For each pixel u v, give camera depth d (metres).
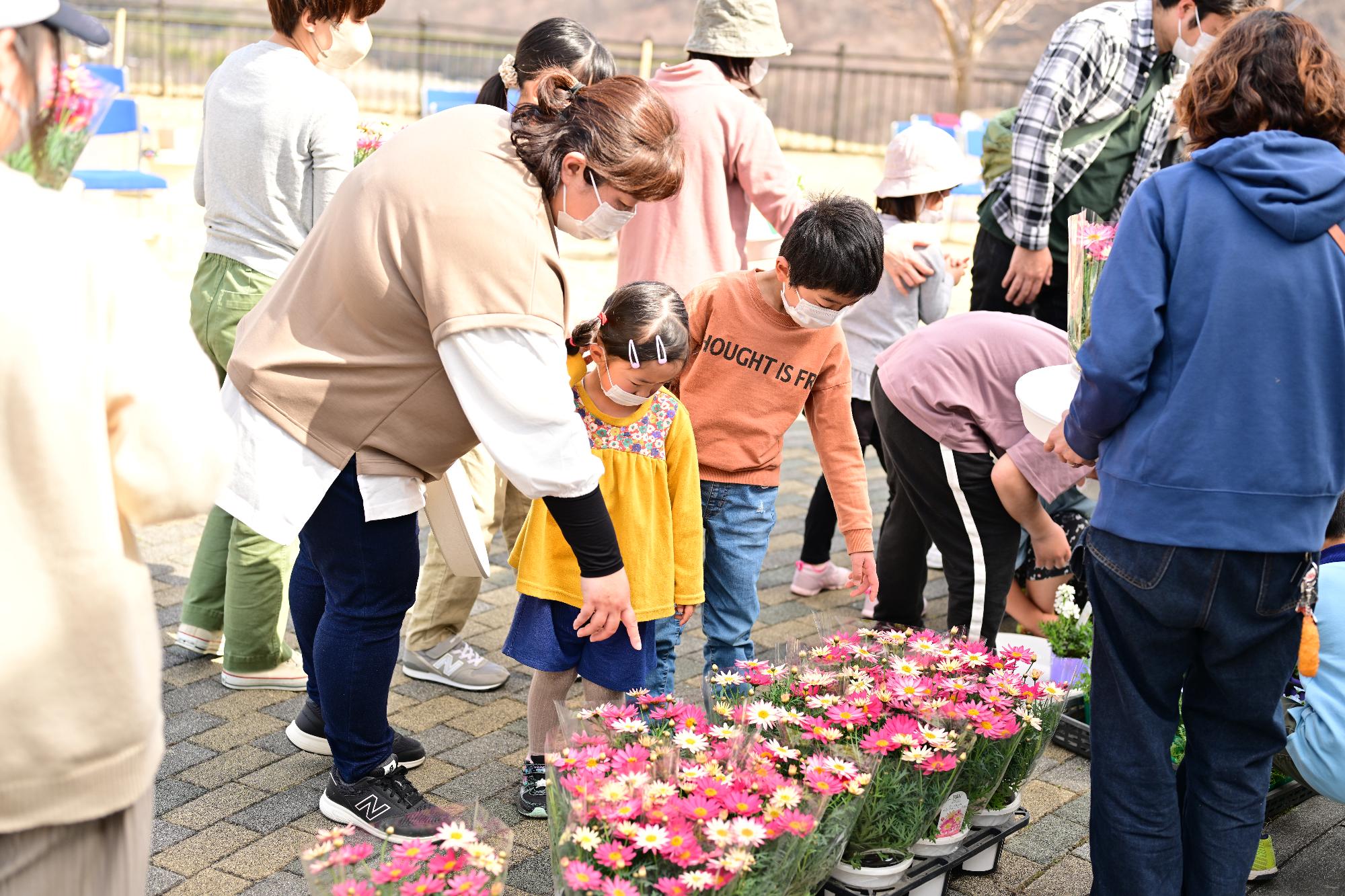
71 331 1.43
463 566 2.78
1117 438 2.29
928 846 2.52
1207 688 2.38
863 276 2.83
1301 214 2.11
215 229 3.31
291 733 3.14
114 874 1.60
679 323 2.58
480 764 3.15
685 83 3.71
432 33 27.59
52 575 1.45
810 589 4.51
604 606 2.44
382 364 2.33
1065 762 3.30
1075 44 4.33
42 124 1.51
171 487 1.52
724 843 2.00
